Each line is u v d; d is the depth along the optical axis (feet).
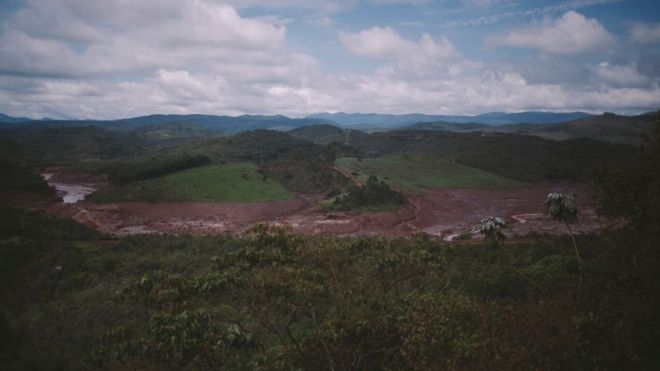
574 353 37.27
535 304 41.60
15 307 83.56
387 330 37.55
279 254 42.01
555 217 65.31
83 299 82.17
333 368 36.04
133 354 41.57
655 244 40.86
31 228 143.64
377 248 45.50
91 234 152.66
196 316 41.65
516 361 32.96
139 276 98.73
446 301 39.24
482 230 107.65
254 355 43.42
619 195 46.09
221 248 124.47
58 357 49.60
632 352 38.70
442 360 33.35
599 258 50.06
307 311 39.11
